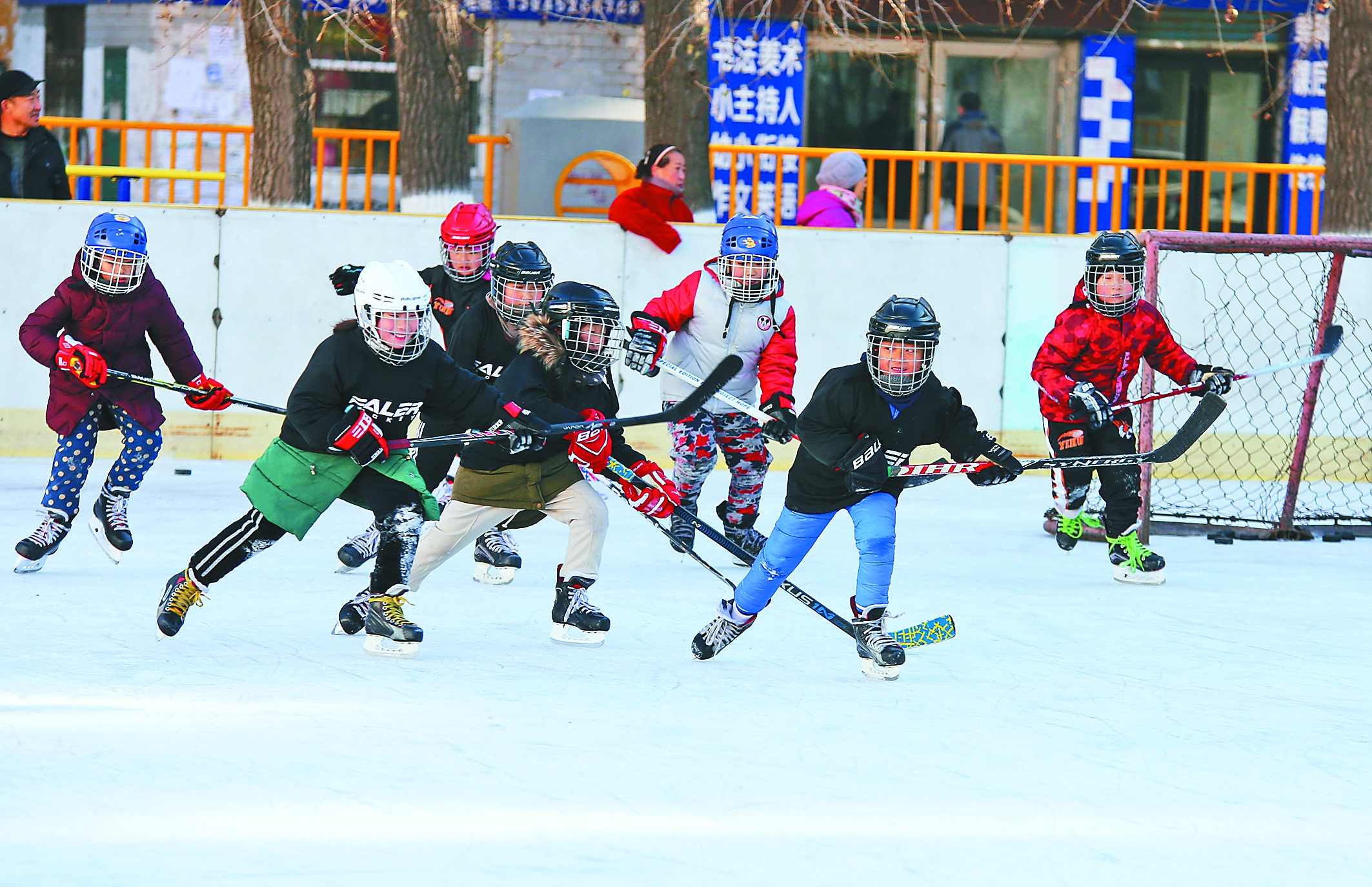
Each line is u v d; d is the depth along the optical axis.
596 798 11.20
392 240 31.20
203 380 15.91
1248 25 47.28
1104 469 21.17
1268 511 28.61
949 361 32.41
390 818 10.66
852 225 33.75
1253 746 12.99
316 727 12.91
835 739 12.98
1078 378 21.53
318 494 15.34
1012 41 47.09
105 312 19.50
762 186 46.38
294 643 16.14
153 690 13.98
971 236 32.25
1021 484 31.45
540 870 9.77
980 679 15.31
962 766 12.26
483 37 47.03
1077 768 12.28
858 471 14.59
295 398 14.92
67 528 19.81
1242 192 48.38
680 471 22.14
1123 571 21.06
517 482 16.08
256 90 36.28
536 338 15.68
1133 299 21.27
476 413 15.73
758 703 14.15
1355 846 10.56
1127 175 47.81
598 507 16.28
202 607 17.88
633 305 31.38
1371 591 20.86
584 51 47.88
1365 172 32.28
